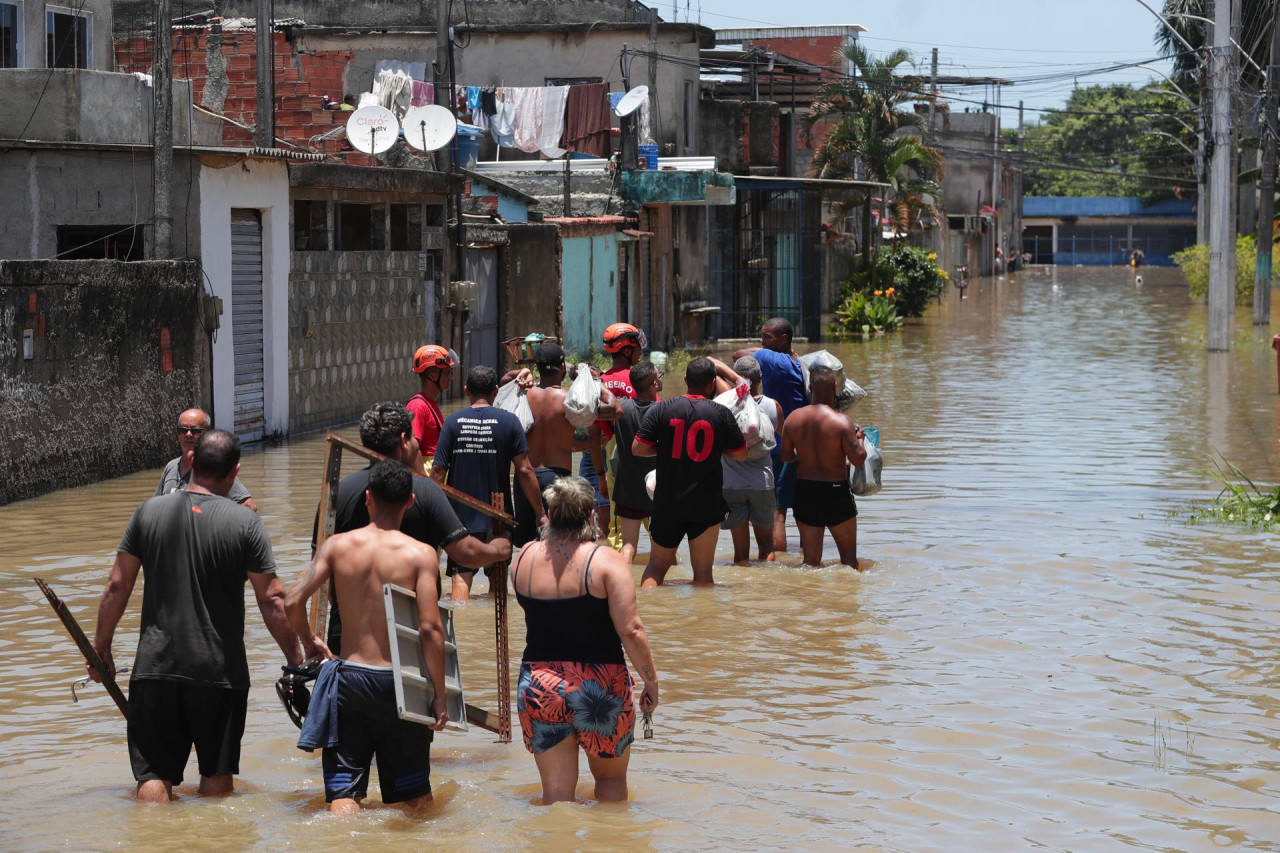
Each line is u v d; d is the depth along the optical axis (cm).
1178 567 1302
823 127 6253
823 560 1349
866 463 1300
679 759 798
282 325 2206
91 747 813
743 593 1205
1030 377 3180
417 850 657
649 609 1151
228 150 2011
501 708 812
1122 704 902
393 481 714
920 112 7800
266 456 2019
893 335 4656
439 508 803
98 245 2091
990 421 2417
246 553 710
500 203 3428
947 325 5156
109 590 715
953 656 1015
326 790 704
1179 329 4753
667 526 1223
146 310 1878
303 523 1490
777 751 813
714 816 709
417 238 2650
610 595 712
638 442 1223
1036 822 707
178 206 1989
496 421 1135
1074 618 1120
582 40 4178
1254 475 1831
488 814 704
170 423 1942
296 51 3444
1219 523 1520
